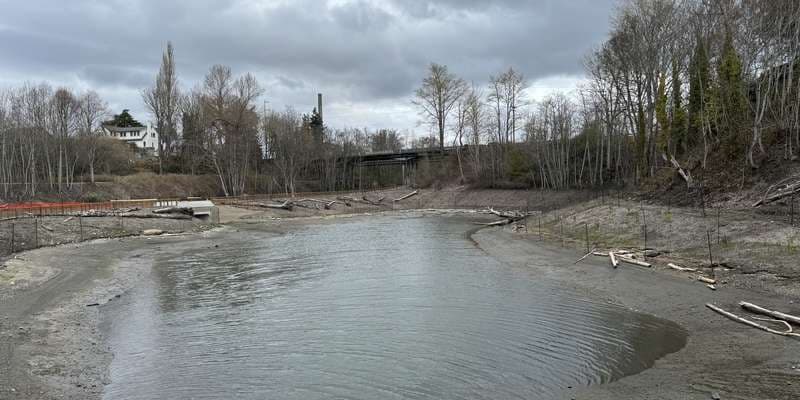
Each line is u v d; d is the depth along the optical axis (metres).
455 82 94.88
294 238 43.34
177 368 13.40
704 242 25.34
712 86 41.09
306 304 19.95
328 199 79.94
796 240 21.59
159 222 48.59
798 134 32.09
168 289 23.05
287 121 93.56
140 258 31.92
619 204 39.72
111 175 78.38
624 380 11.94
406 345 14.95
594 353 13.92
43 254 30.81
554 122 71.88
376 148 129.38
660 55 47.91
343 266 28.31
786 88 35.97
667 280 20.95
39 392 11.60
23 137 67.00
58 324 16.98
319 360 13.84
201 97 85.94
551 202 65.81
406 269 26.98
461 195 83.44
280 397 11.53
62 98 73.06
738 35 39.59
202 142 86.88
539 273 25.14
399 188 96.12
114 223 44.53
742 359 12.60
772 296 17.48
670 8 46.72
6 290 21.27
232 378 12.66
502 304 19.42
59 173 65.88
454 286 22.66
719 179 35.34
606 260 26.19
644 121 50.69
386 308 19.14
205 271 27.41
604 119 66.00
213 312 19.02
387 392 11.70
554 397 11.18
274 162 91.88
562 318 17.38
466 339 15.39
